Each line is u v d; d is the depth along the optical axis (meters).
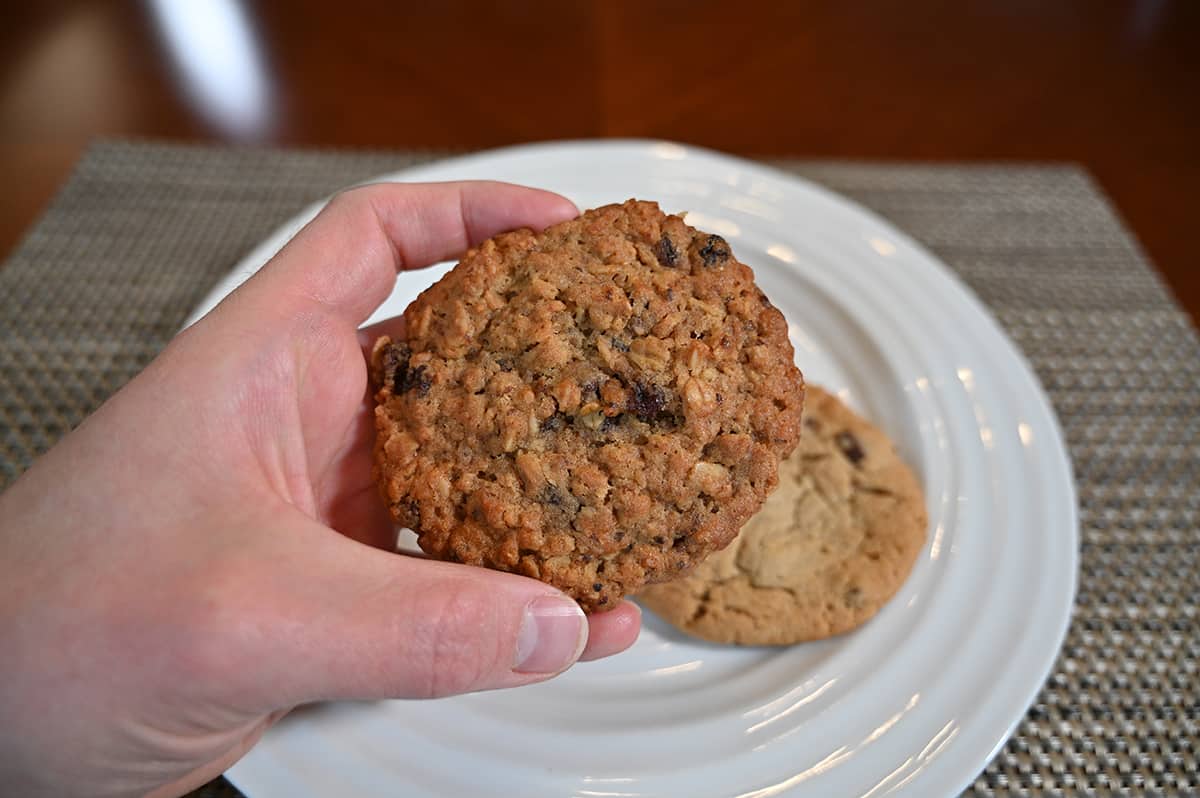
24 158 0.37
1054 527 0.26
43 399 0.30
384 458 0.22
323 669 0.18
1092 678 0.25
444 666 0.19
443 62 0.43
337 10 0.46
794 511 0.26
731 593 0.25
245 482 0.20
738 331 0.22
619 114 0.41
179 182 0.36
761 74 0.43
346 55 0.43
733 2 0.47
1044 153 0.39
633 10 0.47
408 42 0.44
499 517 0.21
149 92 0.41
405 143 0.39
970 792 0.23
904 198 0.37
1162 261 0.35
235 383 0.21
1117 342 0.32
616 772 0.22
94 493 0.19
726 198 0.33
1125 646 0.25
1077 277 0.34
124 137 0.38
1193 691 0.25
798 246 0.32
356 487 0.25
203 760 0.20
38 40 0.44
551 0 0.47
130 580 0.18
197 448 0.20
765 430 0.21
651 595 0.25
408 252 0.26
